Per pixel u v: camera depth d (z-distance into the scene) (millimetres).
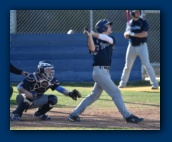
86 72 49938
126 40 49844
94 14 53156
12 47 49250
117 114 29578
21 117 27875
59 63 49688
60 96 37875
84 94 39062
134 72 49812
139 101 35438
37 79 25891
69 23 53000
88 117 28391
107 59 25672
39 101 26656
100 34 25484
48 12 52469
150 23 55594
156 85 42875
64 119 27609
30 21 52094
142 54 42438
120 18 53562
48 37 49688
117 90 25719
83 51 49844
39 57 49656
